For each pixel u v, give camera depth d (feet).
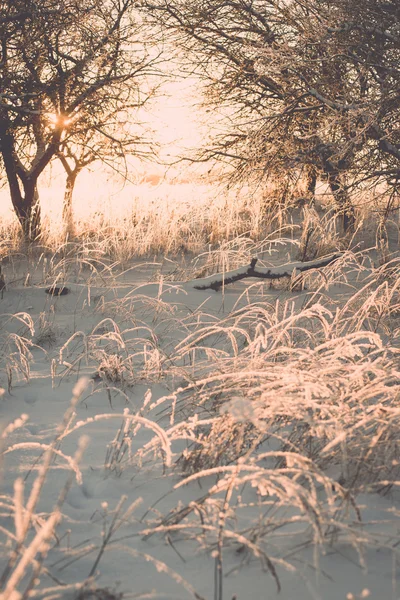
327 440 12.16
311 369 13.30
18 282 33.06
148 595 7.66
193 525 8.83
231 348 21.35
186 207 50.52
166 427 14.55
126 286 31.65
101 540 9.61
